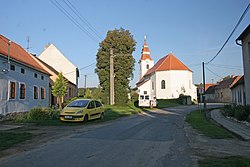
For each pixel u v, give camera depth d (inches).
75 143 381.1
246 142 401.4
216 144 381.7
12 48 980.6
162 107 1734.7
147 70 3009.4
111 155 301.4
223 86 2915.8
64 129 557.9
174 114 1129.4
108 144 372.5
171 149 341.1
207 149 343.3
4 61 737.6
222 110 1180.5
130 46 1753.2
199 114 1043.9
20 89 856.9
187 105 2075.5
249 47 727.1
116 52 1729.8
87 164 260.4
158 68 2460.6
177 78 2391.7
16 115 805.9
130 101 1969.7
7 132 497.4
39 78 1056.8
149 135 468.1
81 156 295.7
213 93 3277.6
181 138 437.1
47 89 1167.0
